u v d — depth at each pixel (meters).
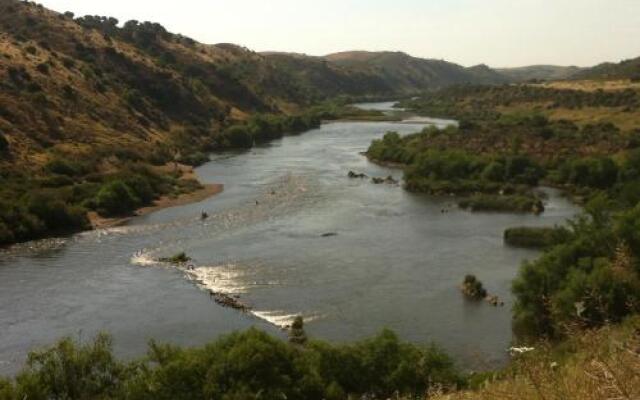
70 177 87.81
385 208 81.19
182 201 85.81
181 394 26.50
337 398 27.30
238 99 185.00
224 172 107.44
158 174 96.25
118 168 97.12
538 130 124.88
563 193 91.12
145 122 128.12
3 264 58.88
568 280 40.03
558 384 10.11
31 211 70.62
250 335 29.61
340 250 61.94
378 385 28.58
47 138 98.31
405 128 171.75
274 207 81.38
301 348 38.38
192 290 51.69
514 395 10.90
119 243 66.25
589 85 183.75
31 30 151.88
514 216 76.62
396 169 111.06
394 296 49.50
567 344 14.92
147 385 26.88
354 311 46.59
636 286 31.45
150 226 73.19
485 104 198.62
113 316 46.09
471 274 54.50
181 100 151.88
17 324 44.50
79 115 112.19
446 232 68.88
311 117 180.75
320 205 82.38
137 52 168.25
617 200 77.12
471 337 41.81
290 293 50.41
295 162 118.06
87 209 78.19
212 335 42.47
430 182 93.50
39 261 59.94
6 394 25.88
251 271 56.09
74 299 49.66
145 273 56.22
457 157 101.88
